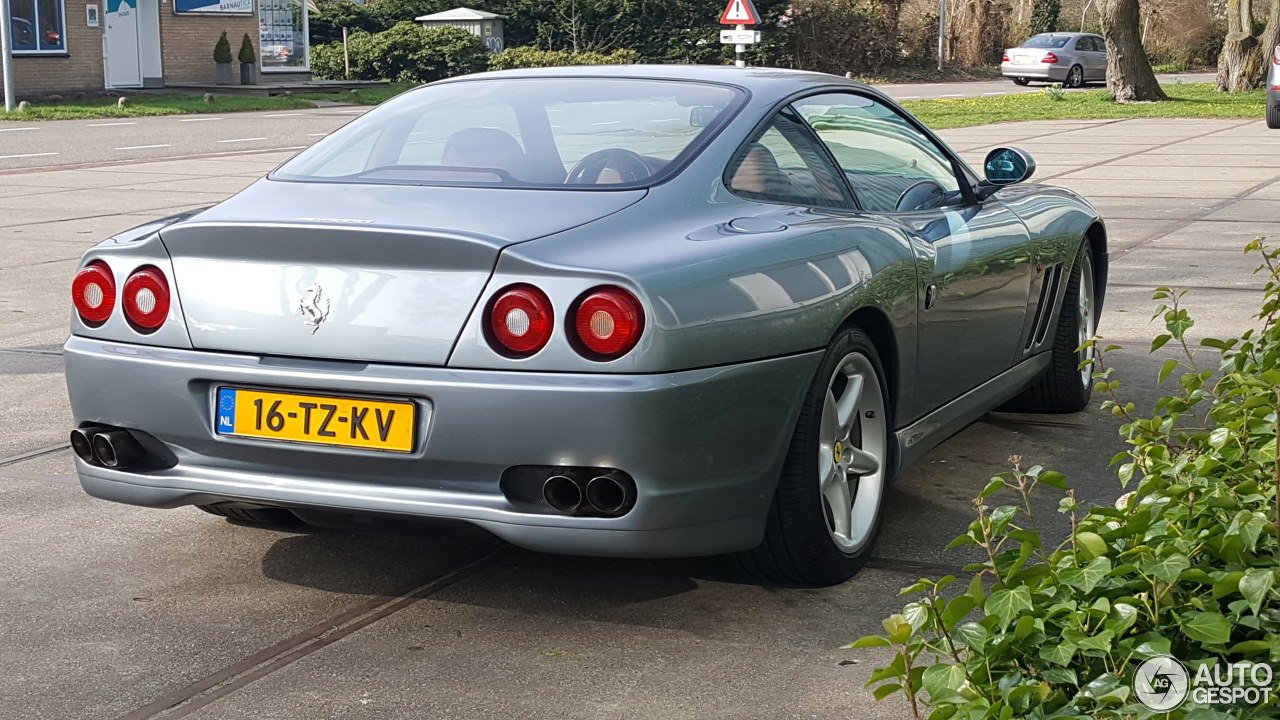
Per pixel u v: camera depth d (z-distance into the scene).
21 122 22.70
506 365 2.99
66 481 4.56
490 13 41.44
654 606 3.45
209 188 13.80
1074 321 5.26
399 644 3.23
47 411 5.49
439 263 3.05
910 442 3.95
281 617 3.40
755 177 3.61
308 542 3.95
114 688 3.00
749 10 18.92
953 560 3.79
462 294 3.03
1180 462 2.81
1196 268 8.67
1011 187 5.25
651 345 2.95
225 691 2.98
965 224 4.31
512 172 3.54
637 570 3.70
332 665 3.11
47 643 3.24
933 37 49.22
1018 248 4.62
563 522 3.00
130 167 16.00
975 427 5.24
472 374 3.01
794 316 3.26
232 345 3.21
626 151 3.57
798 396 3.29
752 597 3.51
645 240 3.17
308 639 3.26
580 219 3.22
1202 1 53.78
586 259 3.01
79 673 3.08
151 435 3.33
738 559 3.48
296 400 3.15
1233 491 2.73
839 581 3.59
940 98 32.62
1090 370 5.45
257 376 3.16
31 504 4.31
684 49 42.25
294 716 2.86
